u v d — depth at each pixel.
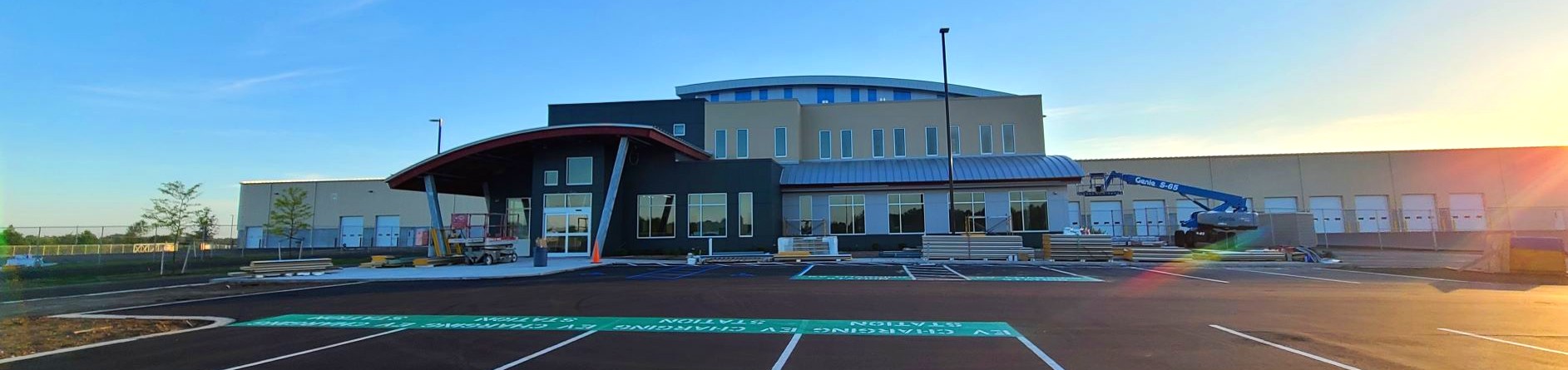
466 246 26.05
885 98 59.75
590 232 30.31
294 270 20.53
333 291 15.39
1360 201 46.56
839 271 20.39
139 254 41.47
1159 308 11.23
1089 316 10.35
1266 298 12.80
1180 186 32.53
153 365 7.12
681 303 12.09
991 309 11.13
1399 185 46.44
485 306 11.97
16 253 40.00
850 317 10.31
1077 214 48.72
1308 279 17.02
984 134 39.69
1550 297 12.99
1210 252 24.83
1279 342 8.16
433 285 16.64
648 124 39.16
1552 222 44.78
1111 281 16.48
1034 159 36.56
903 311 10.95
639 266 24.05
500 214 32.62
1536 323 9.62
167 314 11.42
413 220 57.56
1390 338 8.39
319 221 58.34
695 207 32.81
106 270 25.36
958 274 19.12
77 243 45.59
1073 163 35.06
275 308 11.98
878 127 40.81
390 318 10.45
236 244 58.12
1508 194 45.62
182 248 29.88
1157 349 7.69
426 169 30.38
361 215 58.22
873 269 21.58
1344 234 40.84
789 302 12.25
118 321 10.41
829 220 34.91
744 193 32.75
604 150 31.16
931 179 34.00
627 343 8.13
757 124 40.25
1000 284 15.81
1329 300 12.41
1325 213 46.34
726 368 6.77
